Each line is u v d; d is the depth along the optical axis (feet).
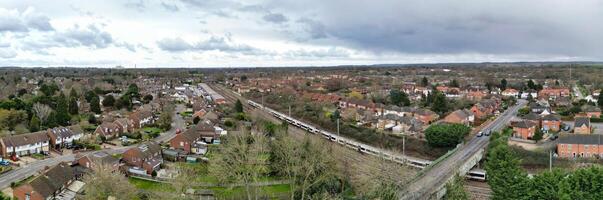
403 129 470.80
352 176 307.78
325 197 250.57
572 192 208.54
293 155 290.76
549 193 213.46
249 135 354.33
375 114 557.74
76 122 485.15
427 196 256.11
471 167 341.62
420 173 301.84
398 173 276.41
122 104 611.47
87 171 298.35
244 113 577.02
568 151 360.07
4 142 350.43
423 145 422.00
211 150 380.58
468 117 508.53
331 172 282.15
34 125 424.87
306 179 265.75
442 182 280.51
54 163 341.00
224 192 278.67
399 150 424.46
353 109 569.64
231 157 288.71
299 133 497.87
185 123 539.70
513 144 388.78
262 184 289.53
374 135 464.65
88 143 404.36
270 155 313.32
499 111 599.98
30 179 290.35
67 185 289.53
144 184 300.40
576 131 431.02
